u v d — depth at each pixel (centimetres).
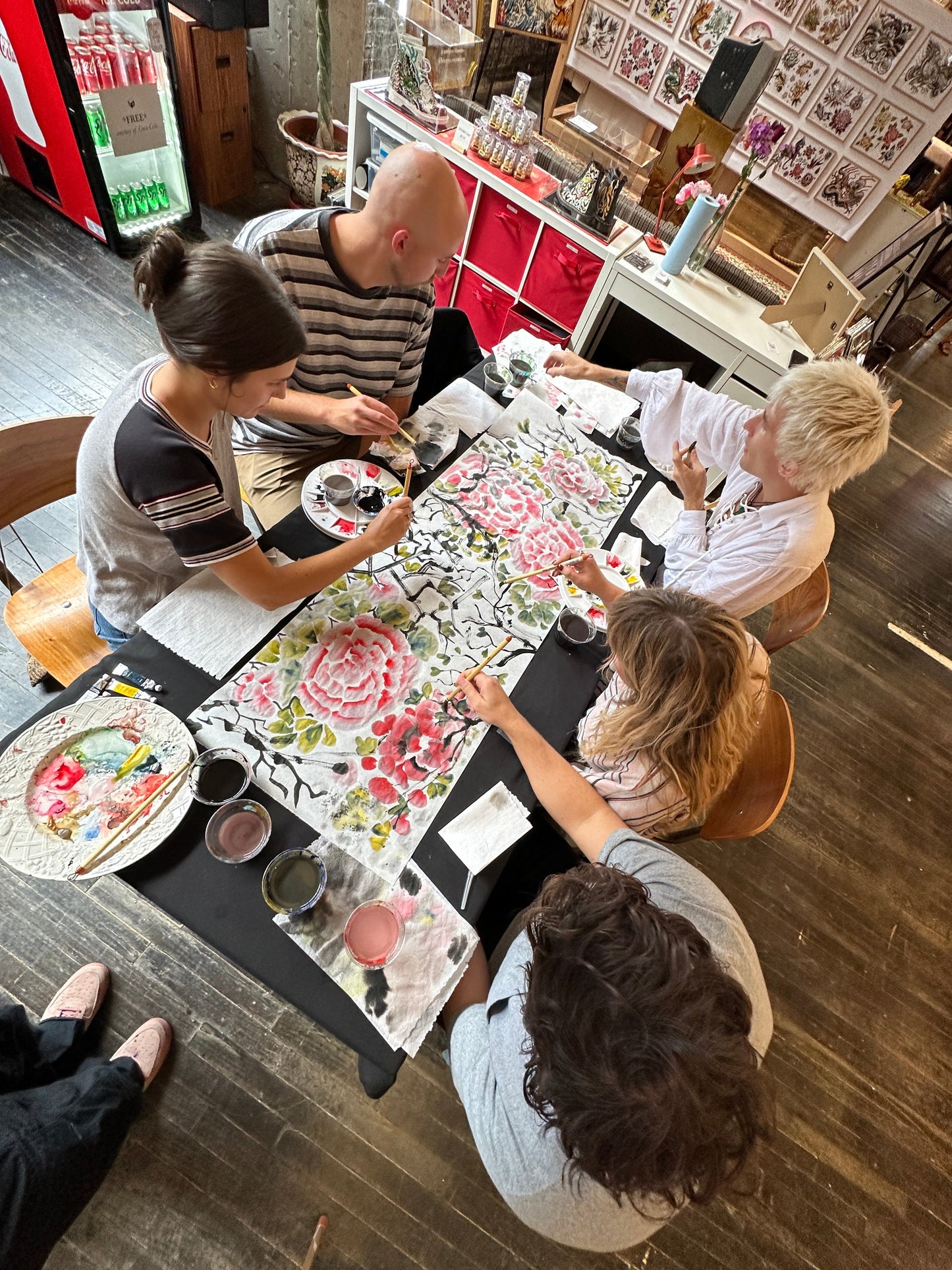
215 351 87
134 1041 138
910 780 233
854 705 248
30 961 148
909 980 191
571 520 146
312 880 92
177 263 85
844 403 122
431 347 189
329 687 109
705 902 88
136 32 230
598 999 58
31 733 95
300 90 297
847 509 315
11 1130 104
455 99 239
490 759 107
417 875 95
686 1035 56
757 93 197
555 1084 59
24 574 193
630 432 165
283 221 137
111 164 258
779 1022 178
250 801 95
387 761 103
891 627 276
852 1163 161
